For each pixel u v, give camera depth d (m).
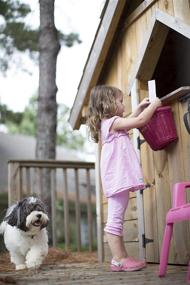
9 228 4.69
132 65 4.89
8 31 11.95
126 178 3.83
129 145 3.96
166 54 5.39
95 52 5.30
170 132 4.06
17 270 4.48
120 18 5.07
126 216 4.96
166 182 4.23
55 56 8.95
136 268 3.83
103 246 5.52
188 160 3.93
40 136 8.80
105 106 4.04
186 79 5.44
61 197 15.38
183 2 4.02
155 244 4.37
